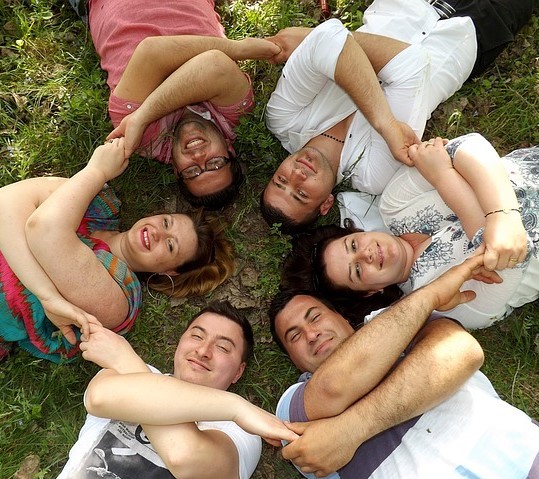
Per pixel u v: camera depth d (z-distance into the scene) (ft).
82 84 4.15
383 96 3.62
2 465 3.57
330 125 3.96
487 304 3.49
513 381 3.76
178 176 3.94
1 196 3.41
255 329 3.98
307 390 3.08
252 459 3.26
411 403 2.87
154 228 3.73
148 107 3.56
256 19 4.25
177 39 3.61
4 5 4.27
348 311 3.90
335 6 4.35
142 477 3.06
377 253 3.64
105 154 3.55
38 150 4.02
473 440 2.84
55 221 3.28
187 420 2.93
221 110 3.90
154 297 3.99
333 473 3.11
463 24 3.85
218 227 4.10
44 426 3.73
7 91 4.12
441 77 3.84
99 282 3.41
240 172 4.07
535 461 2.76
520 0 3.99
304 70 3.70
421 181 3.62
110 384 2.99
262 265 4.08
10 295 3.45
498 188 3.21
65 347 3.70
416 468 2.85
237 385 3.90
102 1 4.00
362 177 4.00
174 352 3.94
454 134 4.15
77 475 3.08
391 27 3.87
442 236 3.60
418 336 3.15
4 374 3.74
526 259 3.29
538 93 4.13
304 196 3.87
